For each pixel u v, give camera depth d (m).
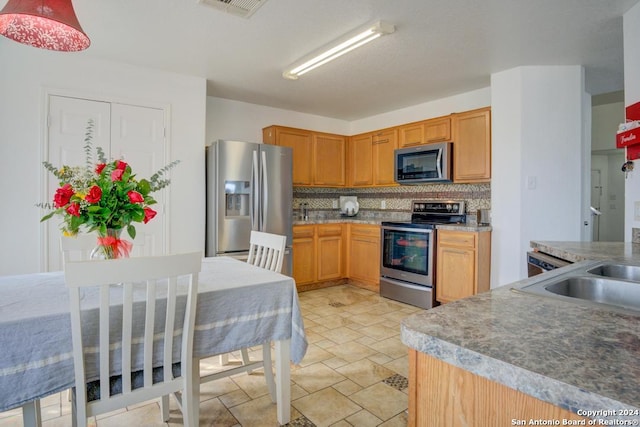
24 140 2.76
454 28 2.49
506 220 3.32
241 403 1.96
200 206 3.55
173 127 3.38
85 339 1.26
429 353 0.69
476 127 3.56
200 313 1.51
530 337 0.69
